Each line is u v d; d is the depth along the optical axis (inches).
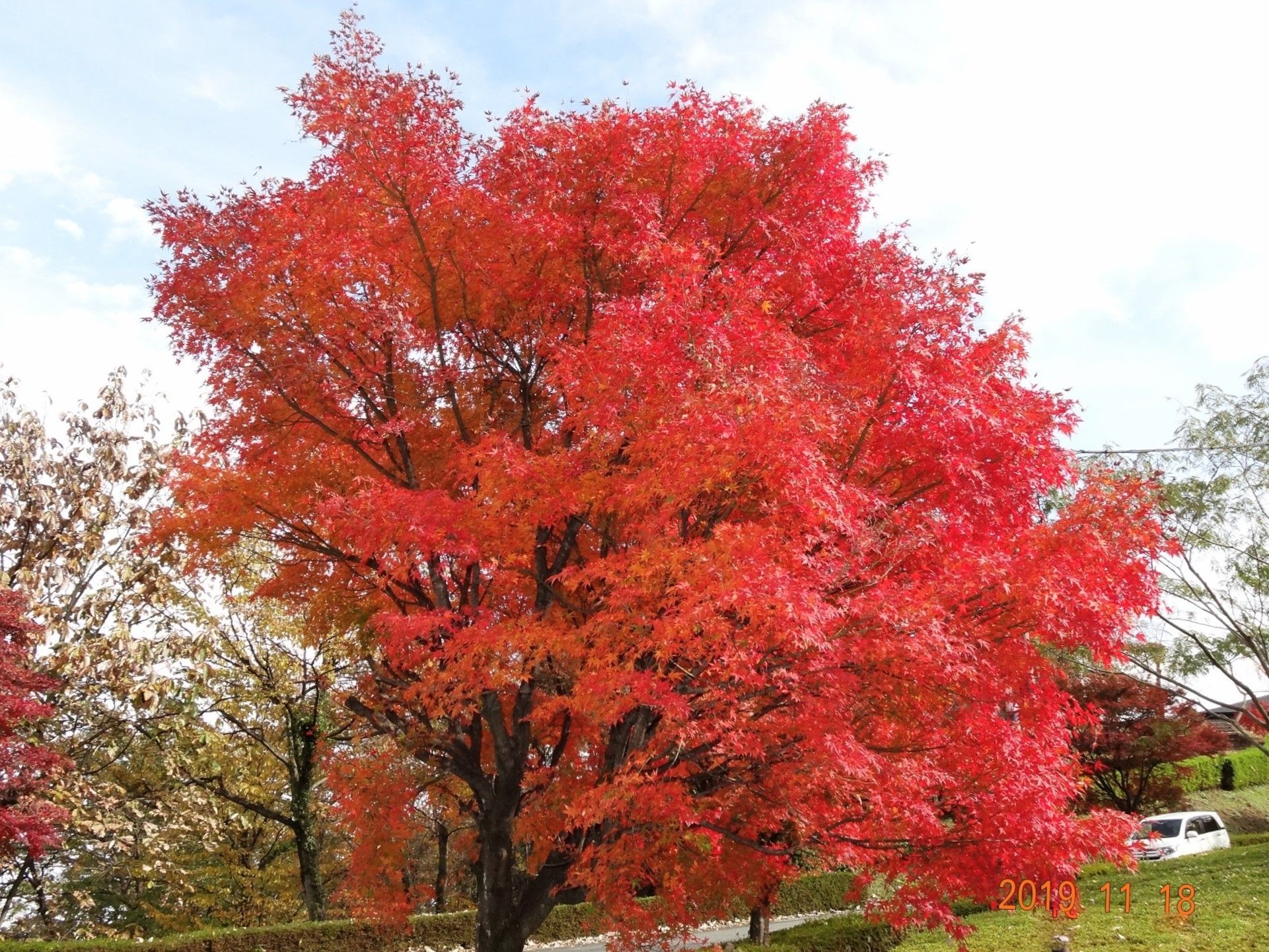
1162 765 1090.1
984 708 283.0
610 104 356.2
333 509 322.3
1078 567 269.0
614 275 365.4
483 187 368.5
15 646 519.2
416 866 1083.3
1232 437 713.0
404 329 353.7
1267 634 725.9
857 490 270.5
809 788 302.7
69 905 946.1
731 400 257.0
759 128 358.3
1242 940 421.7
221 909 1020.5
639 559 269.3
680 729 264.7
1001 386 322.0
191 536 396.5
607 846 308.2
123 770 857.5
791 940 527.5
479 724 384.5
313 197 364.5
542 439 375.6
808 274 338.3
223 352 364.2
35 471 710.5
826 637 250.8
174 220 358.3
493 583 365.1
